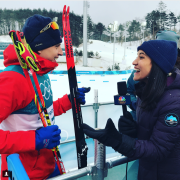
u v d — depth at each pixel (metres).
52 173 1.02
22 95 0.78
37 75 0.91
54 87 9.84
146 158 0.71
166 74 0.76
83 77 14.88
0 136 0.68
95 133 0.70
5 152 0.69
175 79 0.74
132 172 0.93
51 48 0.89
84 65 26.59
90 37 48.25
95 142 0.75
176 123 0.69
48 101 0.99
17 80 0.75
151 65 0.78
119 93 0.93
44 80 0.97
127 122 0.89
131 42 46.44
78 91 1.03
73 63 1.03
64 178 0.67
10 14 40.94
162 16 42.97
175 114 0.69
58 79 12.88
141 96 0.90
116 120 2.46
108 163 0.79
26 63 0.74
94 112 2.23
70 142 2.19
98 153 0.74
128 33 46.66
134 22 45.97
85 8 22.48
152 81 0.76
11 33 0.72
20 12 42.22
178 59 1.20
